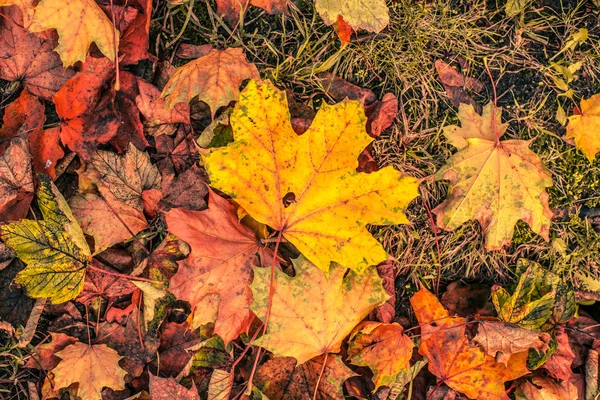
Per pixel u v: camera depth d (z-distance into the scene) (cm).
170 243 81
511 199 82
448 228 82
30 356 81
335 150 77
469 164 81
